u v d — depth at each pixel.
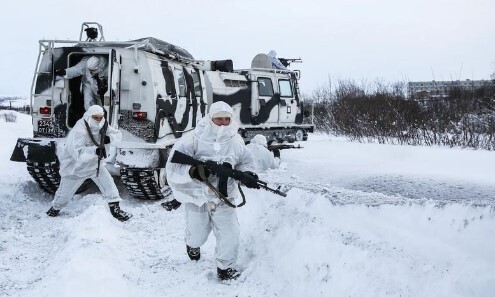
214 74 11.60
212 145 4.50
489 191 6.42
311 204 4.94
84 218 5.77
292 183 6.50
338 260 3.95
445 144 14.87
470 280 3.12
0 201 7.18
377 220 4.11
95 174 6.54
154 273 4.69
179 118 8.62
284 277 4.29
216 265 4.80
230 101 11.94
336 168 8.96
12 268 4.71
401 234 3.83
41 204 7.43
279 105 13.41
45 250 5.28
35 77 7.74
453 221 3.61
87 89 7.68
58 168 7.42
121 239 5.55
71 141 6.49
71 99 7.87
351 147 13.90
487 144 13.80
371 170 8.80
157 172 7.53
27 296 3.92
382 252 3.75
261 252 4.89
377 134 17.09
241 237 5.43
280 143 13.41
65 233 5.48
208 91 11.16
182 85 8.94
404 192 6.32
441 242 3.56
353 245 3.97
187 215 4.77
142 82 7.38
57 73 7.73
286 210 5.25
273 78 13.29
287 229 4.81
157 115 7.50
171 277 4.60
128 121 7.37
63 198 6.68
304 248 4.32
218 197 4.46
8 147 12.90
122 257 4.93
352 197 4.94
